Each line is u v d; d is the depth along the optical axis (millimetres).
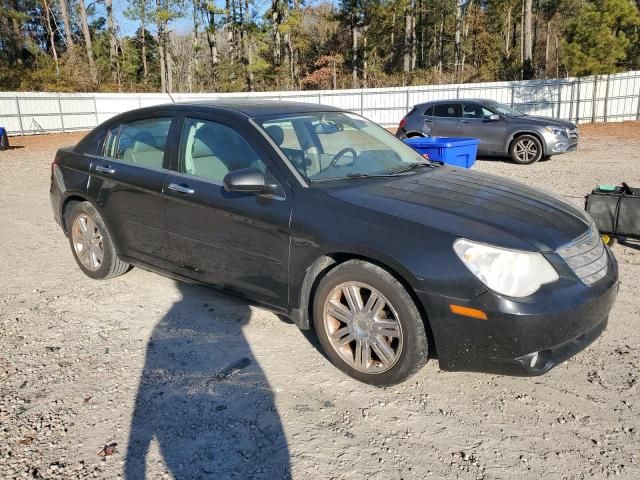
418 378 3367
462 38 53844
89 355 3699
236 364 3555
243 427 2906
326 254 3285
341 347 3377
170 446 2760
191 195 3953
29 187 10539
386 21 47875
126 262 4738
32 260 5789
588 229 3332
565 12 50656
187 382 3342
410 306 3000
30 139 23688
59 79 35875
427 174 3938
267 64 42438
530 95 24250
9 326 4160
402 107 25938
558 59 41781
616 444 2732
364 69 45781
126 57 50938
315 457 2668
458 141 8148
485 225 3014
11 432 2875
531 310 2762
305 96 27156
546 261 2910
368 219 3150
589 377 3338
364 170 3879
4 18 43375
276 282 3574
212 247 3902
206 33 48219
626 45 21688
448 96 25312
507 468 2578
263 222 3535
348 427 2898
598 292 3023
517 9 52000
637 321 4082
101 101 28469
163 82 44844
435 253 2900
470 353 2887
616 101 23312
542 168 11805
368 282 3133
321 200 3367
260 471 2576
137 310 4418
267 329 4047
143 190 4316
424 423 2924
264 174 3623
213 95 28641
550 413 2996
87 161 4891
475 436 2812
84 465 2621
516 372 2855
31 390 3275
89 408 3088
